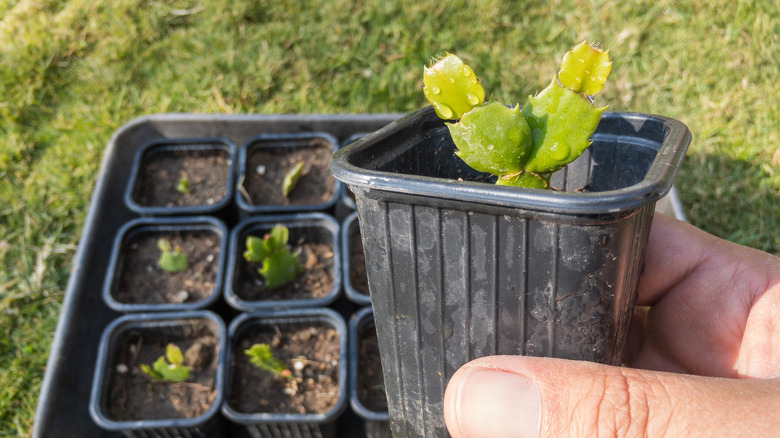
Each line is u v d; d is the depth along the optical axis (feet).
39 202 1.74
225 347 1.40
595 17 2.12
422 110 0.87
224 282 1.52
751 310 1.01
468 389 0.78
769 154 1.77
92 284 1.52
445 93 0.69
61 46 2.12
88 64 2.08
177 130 1.78
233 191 1.67
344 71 2.04
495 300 0.75
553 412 0.75
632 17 2.12
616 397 0.75
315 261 1.58
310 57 2.06
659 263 1.09
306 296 1.51
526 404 0.76
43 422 1.29
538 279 0.71
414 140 0.87
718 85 1.93
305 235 1.62
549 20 2.14
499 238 0.70
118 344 1.42
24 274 1.63
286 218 1.60
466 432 0.81
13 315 1.56
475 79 0.69
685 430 0.73
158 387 1.38
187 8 2.23
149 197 1.69
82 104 1.98
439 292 0.77
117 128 1.91
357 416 1.42
